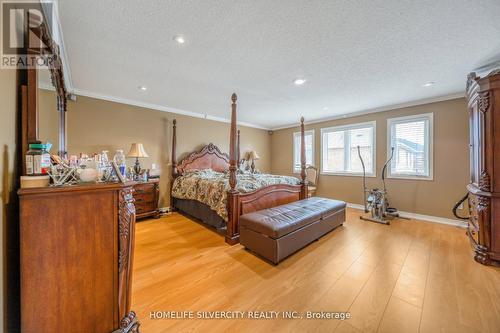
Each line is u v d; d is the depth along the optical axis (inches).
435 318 55.7
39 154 42.5
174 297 64.9
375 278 74.9
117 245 46.6
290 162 248.5
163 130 173.5
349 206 192.7
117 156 58.9
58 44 75.4
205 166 195.5
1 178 35.6
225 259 90.4
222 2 58.2
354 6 59.5
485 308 59.2
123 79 113.8
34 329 38.2
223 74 106.7
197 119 195.0
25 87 45.1
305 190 153.5
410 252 96.3
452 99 138.5
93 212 43.6
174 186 172.7
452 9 60.7
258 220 92.7
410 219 151.5
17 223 43.7
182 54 86.7
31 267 37.9
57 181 42.6
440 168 143.6
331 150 208.5
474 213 96.8
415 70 101.8
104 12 61.7
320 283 72.0
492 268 81.5
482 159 87.2
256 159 240.4
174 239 113.6
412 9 60.7
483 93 86.7
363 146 185.2
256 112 187.9
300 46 80.6
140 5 59.1
